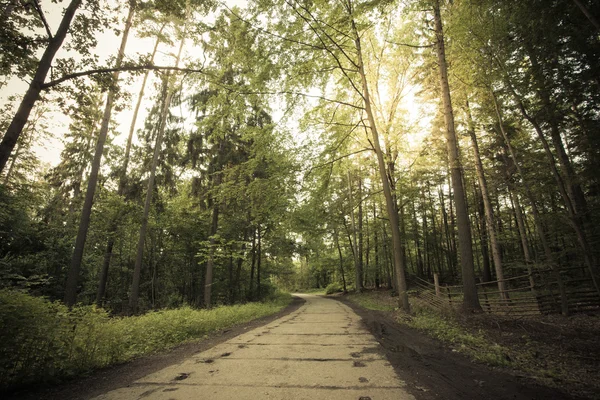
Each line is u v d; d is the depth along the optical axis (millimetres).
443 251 30547
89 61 7398
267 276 27234
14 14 6566
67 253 16844
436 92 14734
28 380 3789
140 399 3193
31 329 3977
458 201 10055
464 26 9227
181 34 9359
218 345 6250
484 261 22219
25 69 6930
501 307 10188
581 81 7375
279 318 11625
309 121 12648
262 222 19438
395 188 17406
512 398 3027
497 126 12711
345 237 32125
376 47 15492
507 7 7324
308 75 11422
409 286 19281
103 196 17938
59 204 19422
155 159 15070
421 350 5258
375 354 4980
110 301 16562
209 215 18812
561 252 10438
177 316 8602
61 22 6551
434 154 17062
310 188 12562
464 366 4215
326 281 60469
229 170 12305
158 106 17875
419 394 3117
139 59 8164
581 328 6578
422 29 11734
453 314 8648
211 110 11383
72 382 3992
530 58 8148
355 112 14023
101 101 14008
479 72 9922
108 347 5125
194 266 20109
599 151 8305
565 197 8711
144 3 8242
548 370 3957
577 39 6590
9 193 14297
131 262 20578
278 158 11875
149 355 5637
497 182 14227
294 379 3715
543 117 8750
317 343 6082
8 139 5520
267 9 9539
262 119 17453
